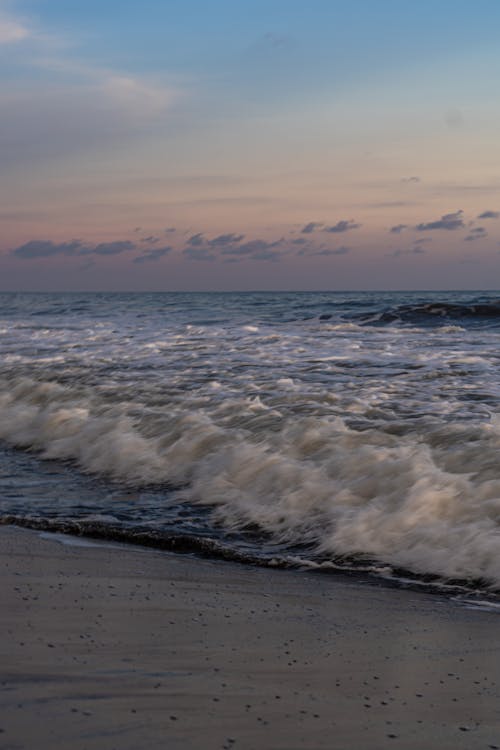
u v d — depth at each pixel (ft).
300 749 7.15
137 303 135.85
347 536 16.70
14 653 9.37
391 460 19.83
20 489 22.34
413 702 8.57
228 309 104.06
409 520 16.67
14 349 55.93
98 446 26.14
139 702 8.00
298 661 9.84
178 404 30.07
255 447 22.76
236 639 10.66
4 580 13.26
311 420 24.85
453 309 78.23
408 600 13.38
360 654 10.29
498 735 7.75
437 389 32.07
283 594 13.52
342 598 13.38
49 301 169.17
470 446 20.59
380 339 57.11
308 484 19.56
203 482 21.42
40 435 29.19
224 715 7.82
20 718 7.39
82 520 18.62
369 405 28.14
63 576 13.80
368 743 7.40
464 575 14.51
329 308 95.86
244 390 32.68
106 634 10.43
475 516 16.29
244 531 18.01
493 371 37.40
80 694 8.11
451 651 10.57
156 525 18.48
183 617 11.60
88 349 53.67
